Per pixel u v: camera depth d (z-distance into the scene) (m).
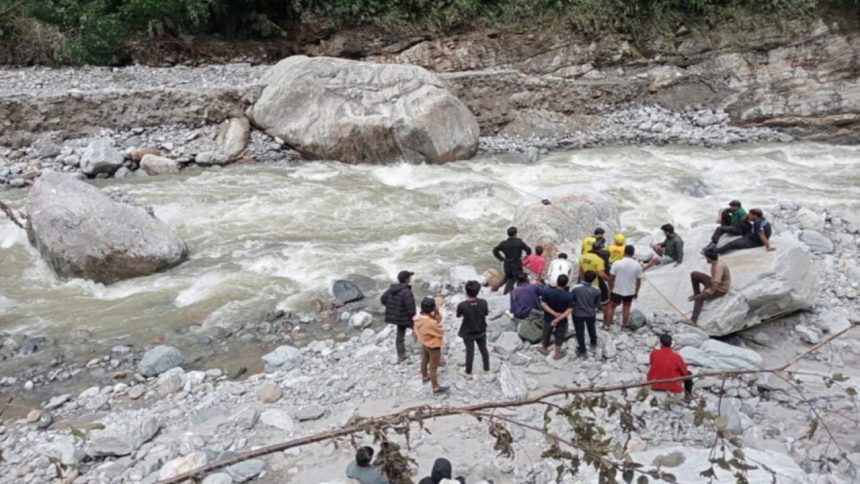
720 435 3.98
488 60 28.58
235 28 28.06
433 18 28.38
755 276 10.76
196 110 20.98
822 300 11.91
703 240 12.35
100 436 7.94
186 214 16.05
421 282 13.02
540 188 18.77
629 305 10.28
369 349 10.45
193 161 19.86
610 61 28.06
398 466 3.41
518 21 28.48
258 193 17.64
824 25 26.66
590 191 14.13
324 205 17.03
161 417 8.70
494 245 14.97
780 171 20.75
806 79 26.52
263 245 14.64
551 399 8.61
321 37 28.53
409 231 15.67
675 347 9.98
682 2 28.08
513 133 24.64
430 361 8.71
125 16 25.30
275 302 12.25
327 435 3.42
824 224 15.38
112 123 20.17
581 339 9.60
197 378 9.80
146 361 10.12
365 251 14.51
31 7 23.19
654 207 17.14
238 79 23.06
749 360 9.44
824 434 8.21
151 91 20.55
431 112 20.59
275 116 20.88
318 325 11.55
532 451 7.63
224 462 3.25
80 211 12.89
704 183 18.84
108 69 23.94
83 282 12.76
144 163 18.86
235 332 11.27
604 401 3.95
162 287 12.70
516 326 10.44
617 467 3.65
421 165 20.55
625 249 10.35
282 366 10.15
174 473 7.33
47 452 7.91
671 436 7.82
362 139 20.14
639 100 27.11
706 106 26.97
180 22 26.39
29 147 19.22
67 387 9.75
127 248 12.87
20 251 13.71
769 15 27.22
